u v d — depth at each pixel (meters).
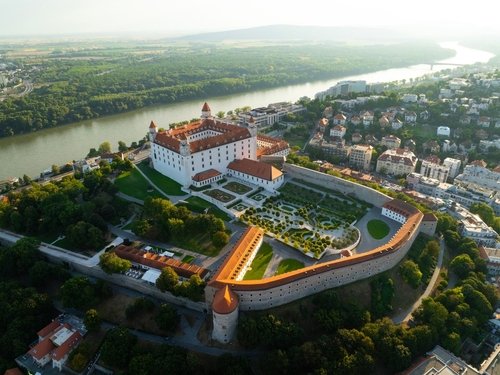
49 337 177.25
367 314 182.88
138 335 179.50
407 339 172.25
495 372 164.62
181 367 156.62
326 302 183.00
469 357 183.88
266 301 180.25
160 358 159.12
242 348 170.25
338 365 156.62
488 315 195.50
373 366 161.75
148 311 187.25
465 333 183.50
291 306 185.38
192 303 187.62
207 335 176.00
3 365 169.75
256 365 164.88
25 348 177.12
